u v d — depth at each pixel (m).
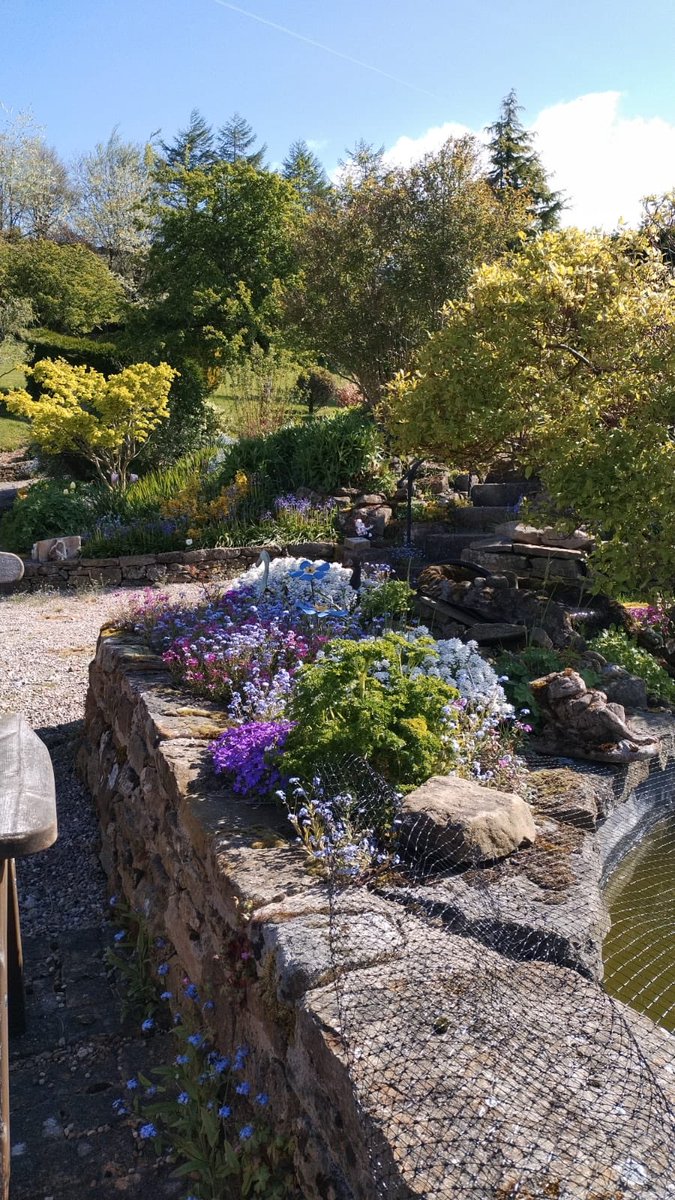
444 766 2.85
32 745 2.50
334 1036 1.69
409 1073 1.59
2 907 1.99
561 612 5.04
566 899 2.28
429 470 9.99
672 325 4.95
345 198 13.22
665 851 3.32
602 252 5.26
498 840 2.47
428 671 3.60
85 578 9.78
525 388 5.43
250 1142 2.03
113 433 11.97
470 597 5.25
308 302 13.27
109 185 33.06
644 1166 1.40
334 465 10.23
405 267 12.56
